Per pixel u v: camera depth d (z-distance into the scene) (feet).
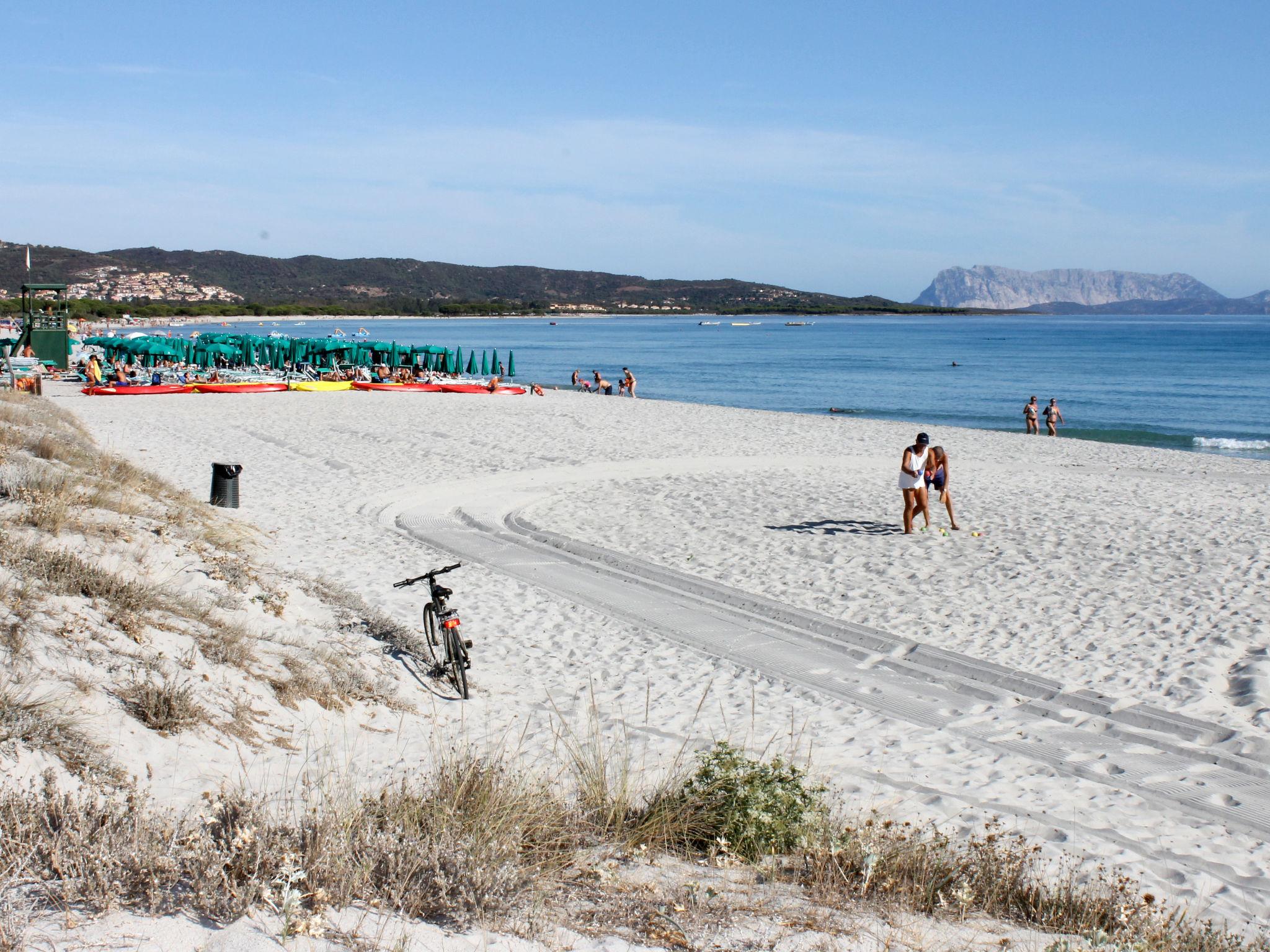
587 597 37.14
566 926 11.57
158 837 11.55
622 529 49.11
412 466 67.97
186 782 15.56
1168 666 29.73
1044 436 101.19
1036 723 25.91
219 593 26.22
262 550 39.68
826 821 16.35
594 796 16.93
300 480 60.95
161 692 17.65
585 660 30.07
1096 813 20.02
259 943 9.59
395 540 45.60
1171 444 112.88
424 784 16.16
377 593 36.11
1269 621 33.96
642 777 19.12
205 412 101.96
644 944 11.23
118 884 10.21
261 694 20.61
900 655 31.30
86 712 16.28
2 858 10.68
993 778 21.85
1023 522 50.88
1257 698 27.14
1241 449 110.42
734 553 44.21
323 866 11.50
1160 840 18.79
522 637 32.14
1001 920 13.64
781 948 11.41
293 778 17.12
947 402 163.84
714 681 28.58
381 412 105.29
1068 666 29.86
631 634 32.89
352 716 21.76
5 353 103.09
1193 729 25.03
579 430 91.76
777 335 545.44
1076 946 12.45
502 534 48.03
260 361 163.94
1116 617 34.76
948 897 14.10
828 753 22.94
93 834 11.27
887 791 20.39
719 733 23.88
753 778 16.53
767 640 32.65
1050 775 22.34
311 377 146.72
